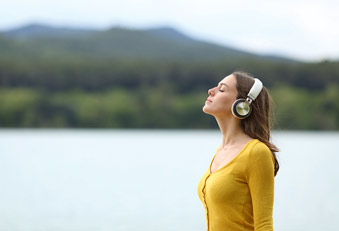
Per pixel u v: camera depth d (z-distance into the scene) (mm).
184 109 90938
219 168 3311
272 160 3279
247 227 3229
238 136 3412
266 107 3441
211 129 90312
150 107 91750
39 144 46938
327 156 33844
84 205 13734
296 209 12836
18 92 92188
